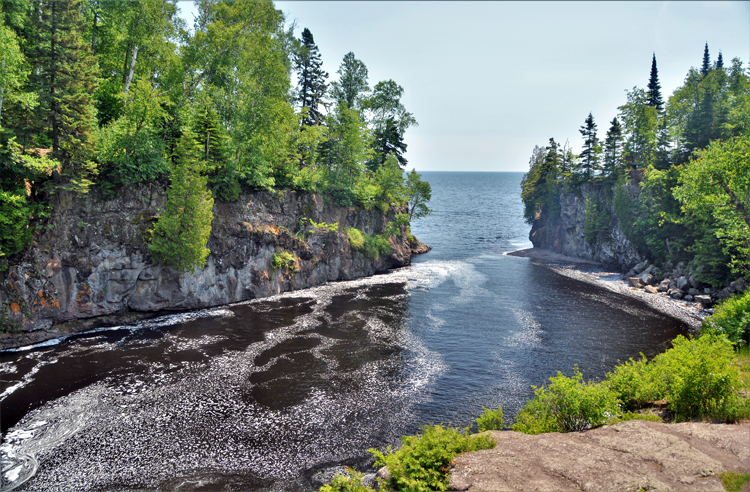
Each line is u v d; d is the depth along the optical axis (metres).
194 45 42.06
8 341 29.56
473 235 109.75
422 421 21.27
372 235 65.00
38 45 29.22
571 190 82.50
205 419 21.02
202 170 39.53
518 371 27.55
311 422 20.95
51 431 19.69
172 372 26.23
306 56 61.00
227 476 16.89
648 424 13.81
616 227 69.38
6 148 27.08
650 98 84.12
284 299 44.75
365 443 19.27
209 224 37.78
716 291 45.66
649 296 48.50
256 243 44.66
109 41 40.00
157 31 40.16
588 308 42.91
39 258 30.73
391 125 75.69
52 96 29.06
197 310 39.72
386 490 12.09
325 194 56.56
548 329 36.12
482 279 57.66
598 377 26.45
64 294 32.22
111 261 34.47
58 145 30.80
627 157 76.12
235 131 44.34
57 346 30.05
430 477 11.41
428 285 53.38
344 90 66.31
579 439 13.26
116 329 33.84
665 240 57.03
